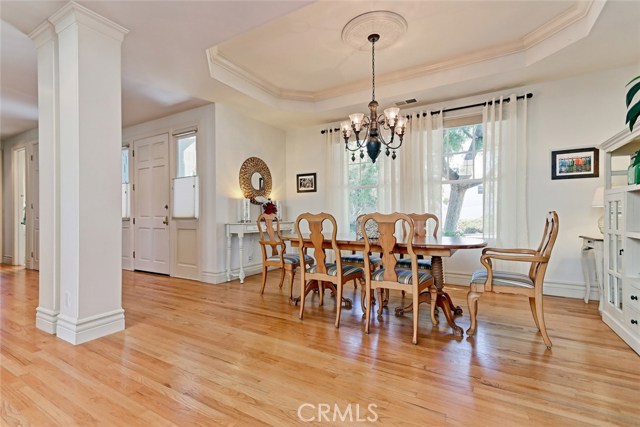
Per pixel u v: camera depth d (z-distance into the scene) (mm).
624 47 2793
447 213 4137
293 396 1588
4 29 2496
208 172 4305
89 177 2271
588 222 3332
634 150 2549
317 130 5293
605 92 3270
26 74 3359
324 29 2912
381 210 4535
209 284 4156
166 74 3330
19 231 5910
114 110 2428
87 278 2264
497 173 3713
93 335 2289
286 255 3660
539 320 2178
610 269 2518
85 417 1417
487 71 3383
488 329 2490
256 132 4945
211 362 1950
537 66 3174
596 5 2359
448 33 2979
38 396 1577
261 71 3818
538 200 3568
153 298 3457
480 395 1585
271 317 2814
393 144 4426
